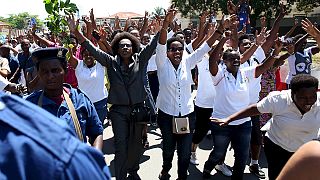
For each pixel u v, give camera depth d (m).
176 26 9.23
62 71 2.75
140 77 4.38
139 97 4.37
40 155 0.89
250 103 5.25
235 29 5.84
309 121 3.43
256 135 5.09
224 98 4.40
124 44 4.27
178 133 4.30
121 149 4.30
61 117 2.68
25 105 0.96
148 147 6.45
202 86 5.50
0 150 0.88
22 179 0.86
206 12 6.48
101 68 5.41
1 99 0.96
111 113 4.41
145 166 5.54
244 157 4.34
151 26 9.14
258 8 37.47
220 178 5.11
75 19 4.40
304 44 6.73
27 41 7.86
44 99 2.74
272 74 6.00
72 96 2.87
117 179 4.33
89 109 2.94
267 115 5.83
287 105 3.48
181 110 4.42
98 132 2.98
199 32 6.42
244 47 6.11
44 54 2.70
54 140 0.92
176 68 4.47
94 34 5.70
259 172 5.21
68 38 5.79
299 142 3.56
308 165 1.56
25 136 0.90
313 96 3.25
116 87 4.32
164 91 4.46
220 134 4.41
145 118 4.38
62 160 0.90
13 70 7.99
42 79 2.73
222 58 4.73
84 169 0.94
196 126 5.56
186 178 4.64
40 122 0.94
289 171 1.61
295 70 6.72
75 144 0.96
